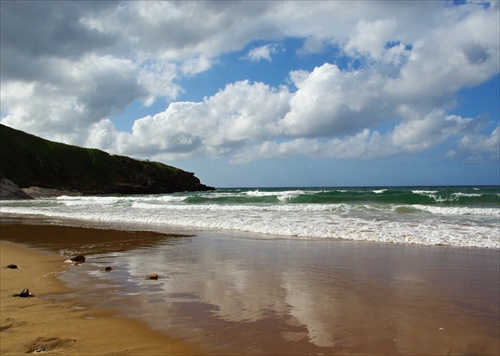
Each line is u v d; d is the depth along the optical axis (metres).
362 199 32.19
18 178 71.94
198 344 3.95
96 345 3.92
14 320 4.70
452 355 3.69
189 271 7.56
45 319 4.74
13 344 3.94
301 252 9.52
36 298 5.72
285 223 15.18
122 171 91.69
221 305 5.31
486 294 5.79
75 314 4.95
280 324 4.53
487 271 7.36
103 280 6.89
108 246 11.02
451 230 12.86
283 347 3.87
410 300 5.49
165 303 5.43
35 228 15.75
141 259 8.97
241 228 14.34
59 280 6.92
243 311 5.04
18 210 26.67
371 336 4.15
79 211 24.47
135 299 5.64
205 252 9.72
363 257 8.83
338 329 4.37
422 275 7.05
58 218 20.36
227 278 6.91
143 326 4.48
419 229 13.16
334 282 6.56
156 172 97.00
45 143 87.19
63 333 4.26
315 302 5.42
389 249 9.89
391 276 6.98
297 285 6.37
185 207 24.88
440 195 30.03
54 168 81.12
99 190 81.38
